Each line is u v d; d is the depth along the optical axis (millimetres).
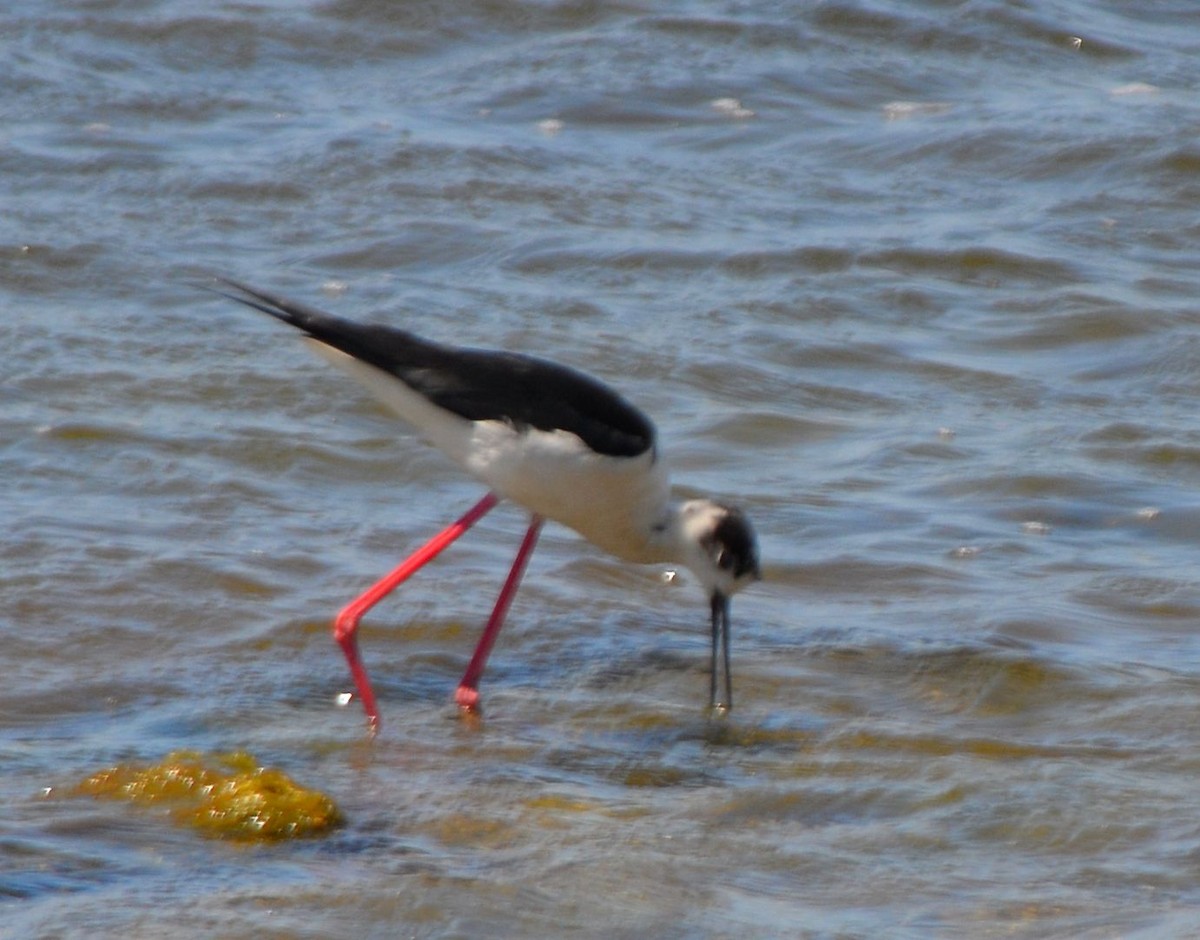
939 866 7555
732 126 19359
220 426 12930
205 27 20734
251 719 9164
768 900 7199
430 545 9656
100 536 11156
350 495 12234
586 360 14242
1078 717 9281
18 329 14227
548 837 7773
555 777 8555
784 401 13852
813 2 21969
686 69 20516
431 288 15508
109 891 7121
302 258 16047
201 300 15055
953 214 17422
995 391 14102
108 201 16891
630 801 8266
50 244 15758
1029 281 15992
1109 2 22984
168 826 7773
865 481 12570
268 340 14383
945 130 19062
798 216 17328
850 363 14516
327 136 18438
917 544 11648
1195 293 15781
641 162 18438
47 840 7566
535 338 14562
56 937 6691
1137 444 13094
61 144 18078
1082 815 7969
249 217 16797
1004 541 11680
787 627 10523
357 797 8211
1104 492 12391
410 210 16984
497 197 17344
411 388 9562
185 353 14086
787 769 8680
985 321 15305
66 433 12594
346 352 9617
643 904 7105
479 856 7578
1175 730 9062
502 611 9648
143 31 20578
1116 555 11500
